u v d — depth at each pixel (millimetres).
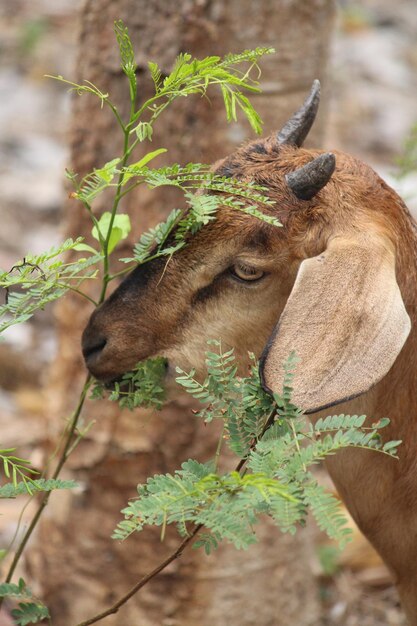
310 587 11180
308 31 10016
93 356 8125
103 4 9812
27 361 16109
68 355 10383
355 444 5996
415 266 7852
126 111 9898
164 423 9945
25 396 15367
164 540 10109
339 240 7266
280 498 5547
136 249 7605
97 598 10430
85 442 10266
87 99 10086
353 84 24797
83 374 10273
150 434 10000
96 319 8008
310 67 10109
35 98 23750
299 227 7520
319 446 5945
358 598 11672
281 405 6234
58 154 21641
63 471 10422
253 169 7777
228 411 6504
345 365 6562
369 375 6543
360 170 7918
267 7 9711
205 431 9930
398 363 7844
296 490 5684
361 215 7559
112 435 10125
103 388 8266
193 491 5742
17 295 7148
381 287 6887
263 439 6203
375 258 7066
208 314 7785
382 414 7969
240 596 10398
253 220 7496
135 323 7887
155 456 10031
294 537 10781
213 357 6641
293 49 9938
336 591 11766
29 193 19797
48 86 24297
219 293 7730
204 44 9609
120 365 8023
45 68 24781
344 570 11984
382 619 11469
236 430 6434
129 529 5934
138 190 9742
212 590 10250
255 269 7582
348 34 27438
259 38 9750
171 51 9609
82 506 10391
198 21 9547
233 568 10289
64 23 27266
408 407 7988
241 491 5766
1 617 9930
